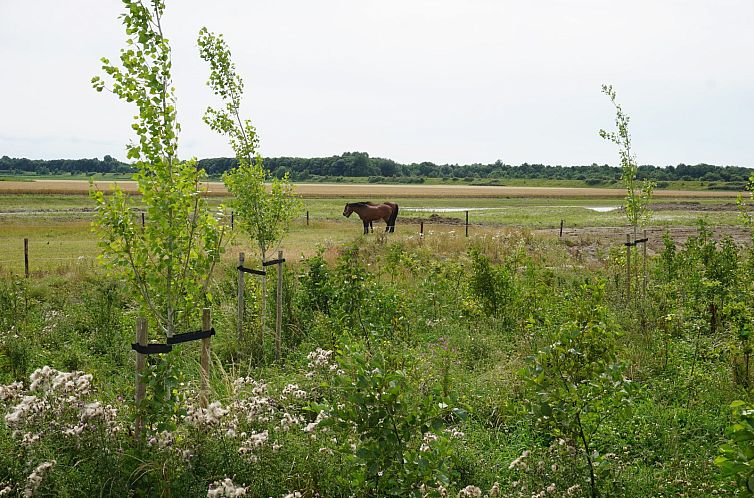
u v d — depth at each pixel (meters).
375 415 4.59
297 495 4.85
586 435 5.77
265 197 12.39
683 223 44.78
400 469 4.68
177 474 5.18
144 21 6.09
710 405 7.96
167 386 5.65
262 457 5.32
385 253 22.67
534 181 194.38
